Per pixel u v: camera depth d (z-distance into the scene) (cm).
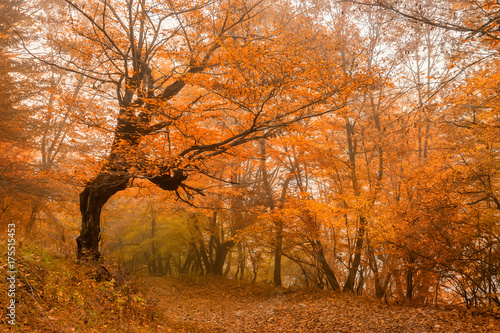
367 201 1268
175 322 955
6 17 1588
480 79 845
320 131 1510
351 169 1478
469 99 920
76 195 1823
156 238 2416
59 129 1762
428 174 1116
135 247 2528
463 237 1081
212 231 2220
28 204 1741
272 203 1809
